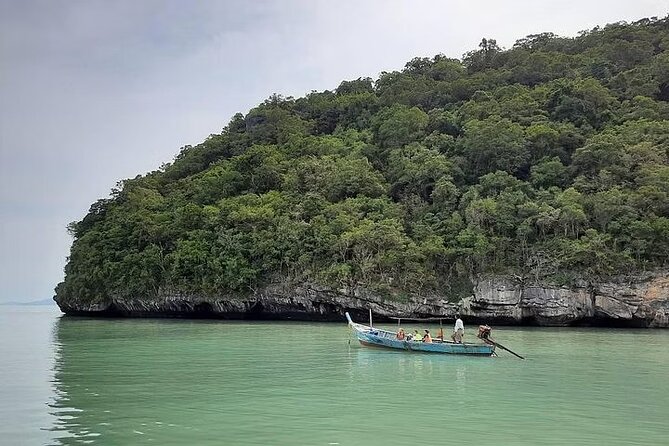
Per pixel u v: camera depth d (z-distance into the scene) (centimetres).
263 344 3972
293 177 8400
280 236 7156
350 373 2628
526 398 2041
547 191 6956
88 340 4350
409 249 6500
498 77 10488
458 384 2334
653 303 5822
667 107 8056
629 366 2905
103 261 8100
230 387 2247
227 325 6191
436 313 6425
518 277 6234
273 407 1869
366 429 1577
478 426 1623
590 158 7081
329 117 11119
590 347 3897
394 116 9338
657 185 6375
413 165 7931
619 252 5978
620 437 1529
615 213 6188
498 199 6900
